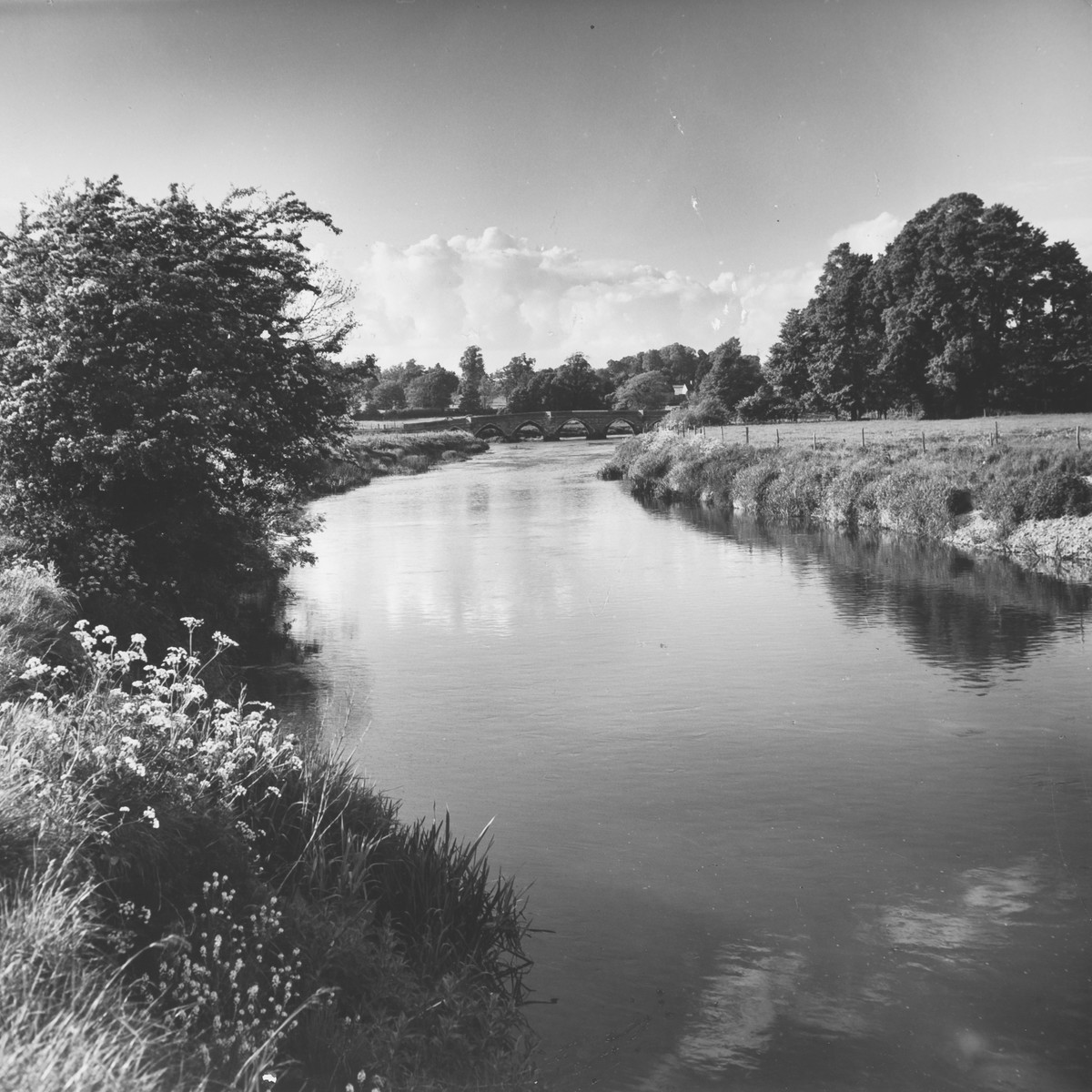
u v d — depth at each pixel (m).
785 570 31.75
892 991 8.32
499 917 8.94
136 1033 4.25
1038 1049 7.48
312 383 23.67
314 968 6.56
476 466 90.31
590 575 31.05
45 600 13.45
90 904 5.49
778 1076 7.07
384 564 33.59
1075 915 9.67
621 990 8.26
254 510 25.59
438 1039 6.45
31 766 6.25
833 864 10.90
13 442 18.25
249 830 7.64
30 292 19.22
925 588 28.19
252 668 19.73
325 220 24.39
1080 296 82.75
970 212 84.25
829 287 98.50
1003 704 17.09
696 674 19.34
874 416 94.25
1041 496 35.25
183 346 20.00
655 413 148.12
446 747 15.01
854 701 17.45
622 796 13.02
